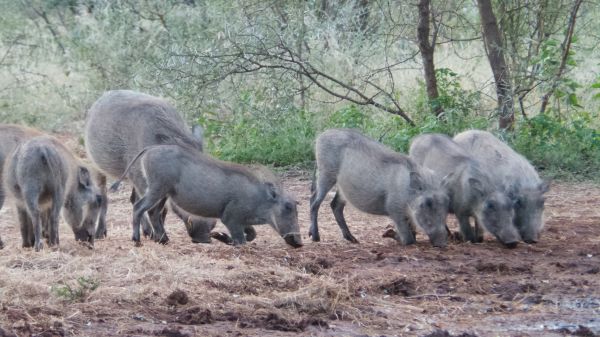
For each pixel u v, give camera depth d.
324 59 44.06
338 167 28.45
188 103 40.41
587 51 45.81
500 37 40.38
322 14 47.41
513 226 27.56
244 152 39.69
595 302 21.52
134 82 44.69
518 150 38.38
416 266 24.53
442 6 43.34
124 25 49.41
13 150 25.62
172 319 19.47
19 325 18.33
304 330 19.19
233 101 41.31
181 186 26.44
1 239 27.38
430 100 40.69
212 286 21.69
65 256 23.14
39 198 24.88
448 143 29.66
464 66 48.44
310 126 40.88
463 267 24.42
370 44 44.34
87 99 49.91
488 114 42.28
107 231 29.69
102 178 29.16
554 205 33.41
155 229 27.19
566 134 39.16
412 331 19.36
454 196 28.41
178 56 40.12
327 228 30.41
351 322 19.86
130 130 27.95
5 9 54.94
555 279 23.41
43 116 49.50
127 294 20.53
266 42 40.50
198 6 48.88
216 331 18.70
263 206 26.88
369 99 40.59
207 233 27.73
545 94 40.72
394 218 27.73
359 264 24.80
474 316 20.53
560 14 42.34
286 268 23.44
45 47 53.31
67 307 19.67
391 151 28.41
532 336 19.08
